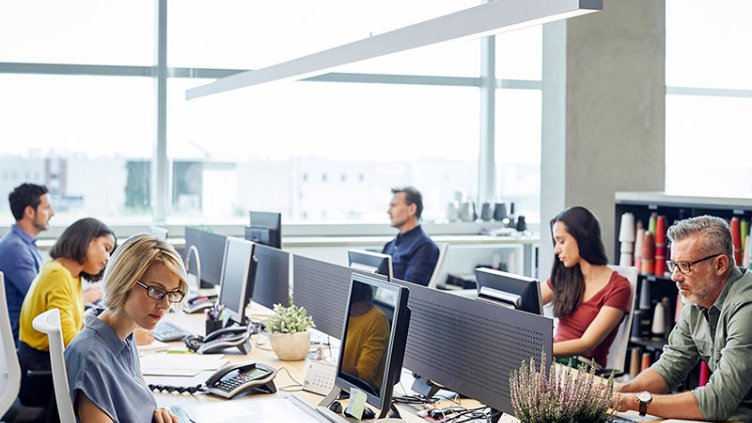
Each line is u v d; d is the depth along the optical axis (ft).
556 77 17.19
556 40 17.16
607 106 17.21
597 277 12.74
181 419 8.48
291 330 11.35
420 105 22.77
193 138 21.21
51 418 8.07
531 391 6.63
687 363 10.56
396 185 22.75
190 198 21.33
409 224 17.25
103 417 7.38
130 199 20.90
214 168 21.43
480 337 8.17
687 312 10.53
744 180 24.16
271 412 8.80
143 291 7.60
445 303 8.68
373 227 22.33
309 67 12.32
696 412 9.21
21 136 19.95
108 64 20.40
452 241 20.98
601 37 17.10
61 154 20.29
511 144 23.43
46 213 14.73
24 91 19.90
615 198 16.62
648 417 9.30
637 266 15.87
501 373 7.89
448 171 23.16
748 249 13.53
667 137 23.54
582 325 12.70
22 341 11.69
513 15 8.16
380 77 22.30
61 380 7.18
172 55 20.84
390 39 10.13
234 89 15.47
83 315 12.49
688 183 23.82
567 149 16.98
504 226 22.75
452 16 9.00
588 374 6.81
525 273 22.07
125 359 8.04
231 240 13.35
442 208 23.18
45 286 11.57
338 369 8.83
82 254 11.89
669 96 23.40
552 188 17.42
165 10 20.62
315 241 20.49
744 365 9.23
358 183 22.48
